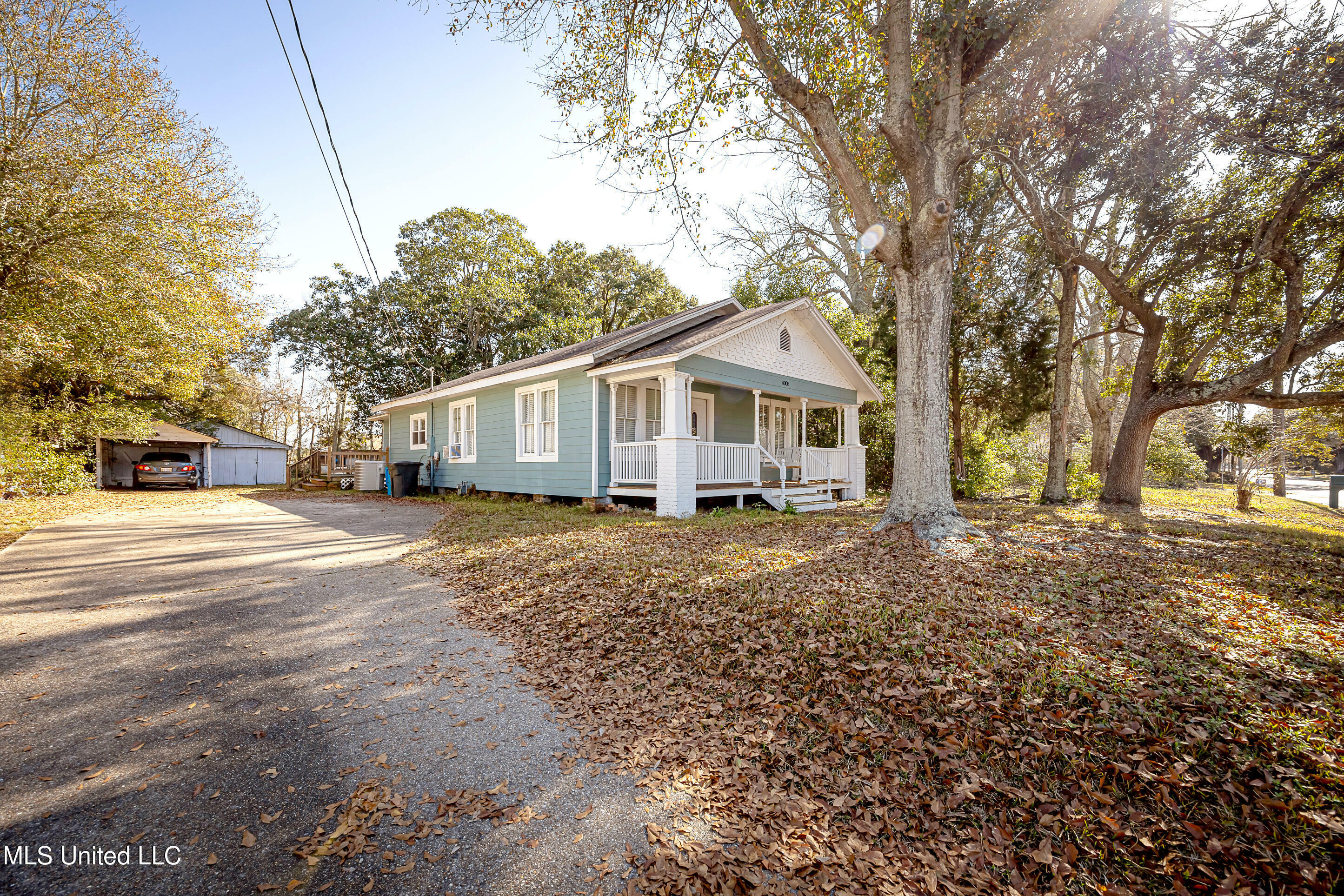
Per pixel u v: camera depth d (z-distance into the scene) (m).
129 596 5.64
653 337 12.82
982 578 5.53
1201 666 3.64
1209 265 12.48
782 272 19.70
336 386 32.84
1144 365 13.16
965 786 2.66
